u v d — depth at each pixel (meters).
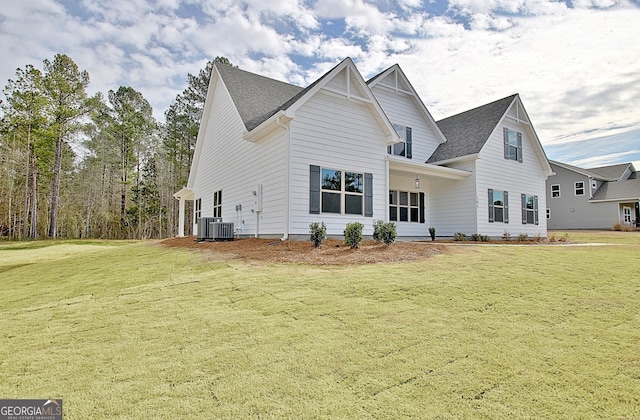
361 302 4.79
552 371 2.96
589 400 2.54
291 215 10.41
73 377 2.95
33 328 4.28
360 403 2.50
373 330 3.82
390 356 3.22
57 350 3.53
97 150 36.72
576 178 30.83
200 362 3.15
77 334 3.97
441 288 5.45
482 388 2.69
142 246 14.38
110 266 9.10
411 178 16.19
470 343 3.50
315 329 3.87
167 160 37.19
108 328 4.11
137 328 4.07
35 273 9.38
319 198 10.95
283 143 10.73
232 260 8.15
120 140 35.19
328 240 10.45
